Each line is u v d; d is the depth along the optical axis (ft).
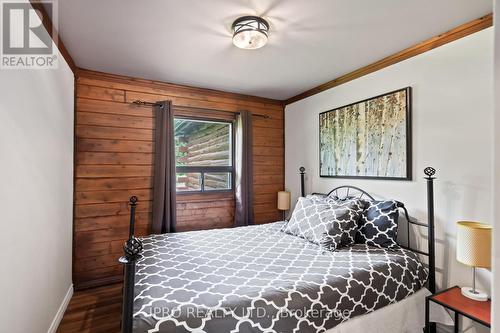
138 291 4.70
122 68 8.96
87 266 9.09
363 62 8.48
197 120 11.37
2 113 4.05
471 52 6.23
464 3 5.50
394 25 6.36
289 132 12.78
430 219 6.59
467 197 6.26
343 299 5.09
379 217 7.37
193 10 5.78
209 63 8.55
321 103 10.80
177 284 4.90
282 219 12.96
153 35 6.82
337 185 9.93
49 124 6.17
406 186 7.60
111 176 9.52
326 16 6.00
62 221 7.43
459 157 6.43
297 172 12.18
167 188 10.00
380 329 5.51
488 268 5.71
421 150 7.23
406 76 7.65
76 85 8.99
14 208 4.42
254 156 12.41
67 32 6.66
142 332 3.81
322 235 7.22
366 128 8.76
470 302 5.47
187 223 10.98
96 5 5.55
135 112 9.95
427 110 7.11
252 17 5.99
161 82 10.34
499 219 2.05
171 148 10.17
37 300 5.42
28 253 4.97
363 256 6.41
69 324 6.98
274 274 5.39
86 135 9.14
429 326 6.08
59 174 7.06
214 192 11.59
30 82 5.10
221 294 4.53
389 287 5.75
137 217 9.92
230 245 7.36
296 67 8.89
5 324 4.09
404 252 6.72
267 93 11.91
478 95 6.12
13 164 4.39
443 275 6.64
